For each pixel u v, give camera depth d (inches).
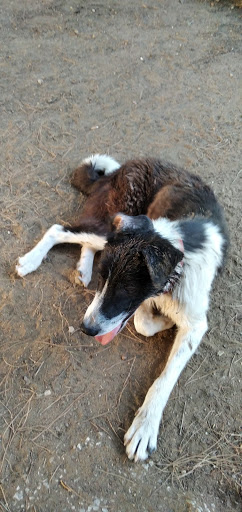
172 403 28.4
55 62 51.1
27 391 27.6
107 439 26.3
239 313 33.2
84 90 48.6
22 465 24.9
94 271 34.0
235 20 61.1
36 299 31.5
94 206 34.8
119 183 33.6
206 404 28.6
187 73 52.8
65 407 27.2
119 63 52.5
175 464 26.0
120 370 29.3
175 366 28.1
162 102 48.9
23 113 45.0
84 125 45.1
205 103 49.5
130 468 25.5
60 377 28.4
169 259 22.7
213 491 25.5
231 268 35.5
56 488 24.4
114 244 24.1
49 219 36.8
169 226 27.1
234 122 47.9
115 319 24.5
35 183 39.1
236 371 30.2
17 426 26.3
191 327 29.2
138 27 57.9
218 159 44.0
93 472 25.1
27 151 41.6
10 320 30.3
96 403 27.7
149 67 52.7
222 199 40.5
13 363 28.5
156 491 24.9
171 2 62.3
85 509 23.9
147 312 30.5
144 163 33.7
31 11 56.9
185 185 31.9
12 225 35.7
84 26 56.4
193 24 59.6
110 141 44.2
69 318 31.0
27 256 32.6
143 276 23.3
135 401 28.1
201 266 28.1
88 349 29.8
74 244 35.5
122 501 24.4
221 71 53.7
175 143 45.0
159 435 27.0
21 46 52.2
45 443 25.8
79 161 41.6
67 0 59.4
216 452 26.8
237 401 29.0
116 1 60.7
